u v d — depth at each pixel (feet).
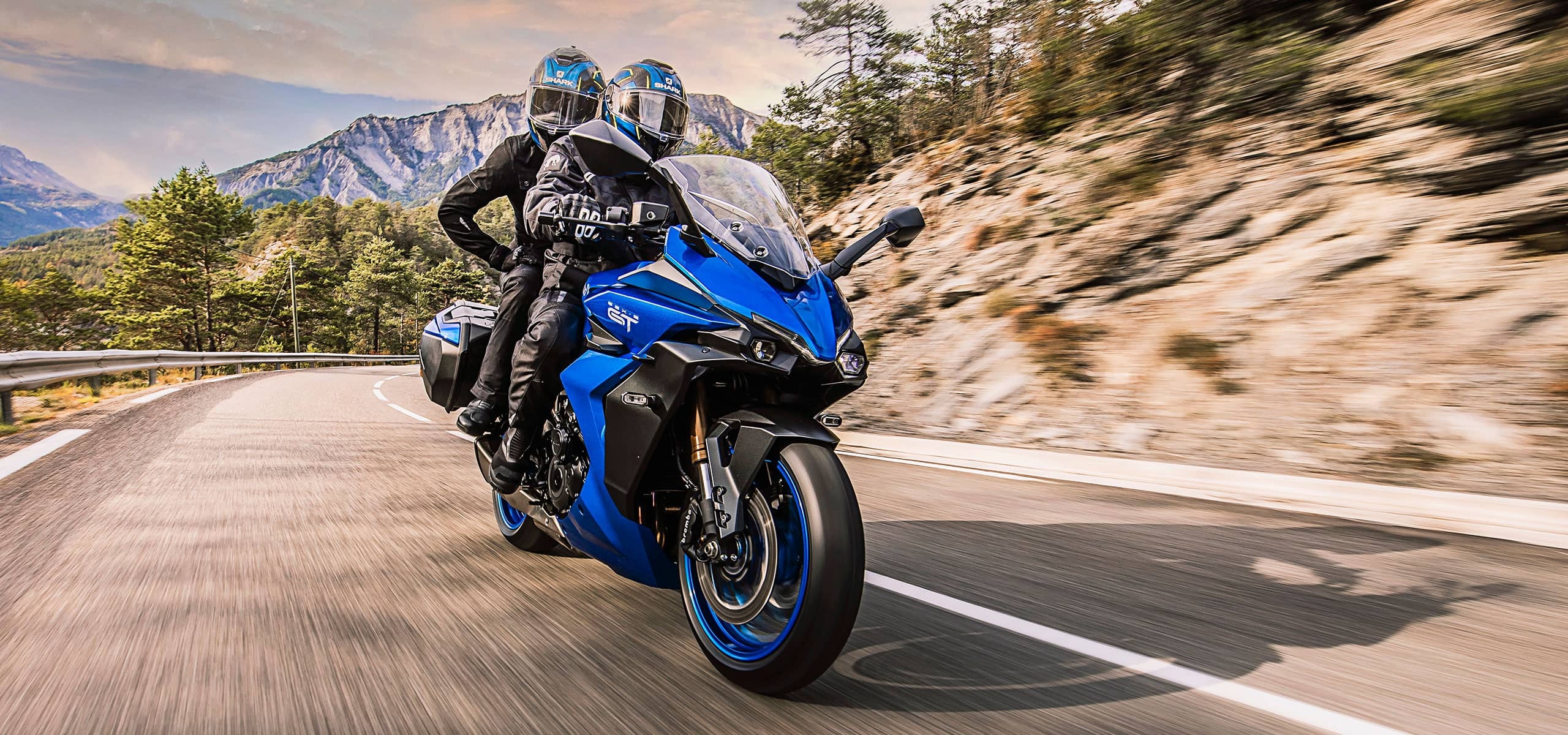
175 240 241.76
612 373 9.68
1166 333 26.40
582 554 11.31
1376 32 29.58
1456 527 16.03
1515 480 17.37
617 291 9.86
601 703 8.27
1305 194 27.17
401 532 15.06
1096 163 35.24
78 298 248.93
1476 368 20.01
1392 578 13.04
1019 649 9.91
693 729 7.72
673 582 10.01
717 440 8.91
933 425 28.86
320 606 10.98
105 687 8.41
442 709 8.05
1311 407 21.45
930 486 20.51
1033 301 31.53
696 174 9.93
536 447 11.86
